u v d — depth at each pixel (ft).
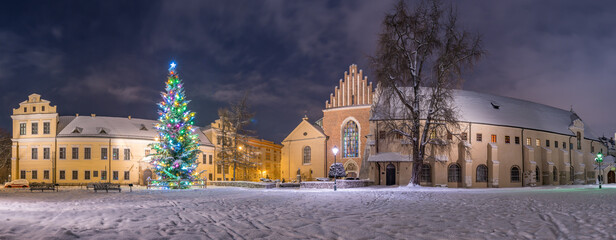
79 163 226.79
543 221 50.34
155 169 153.48
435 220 50.72
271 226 45.55
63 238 36.63
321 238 38.27
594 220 51.47
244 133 240.73
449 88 148.87
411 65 150.61
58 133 230.68
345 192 124.98
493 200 89.45
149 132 246.27
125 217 53.36
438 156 182.29
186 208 67.05
